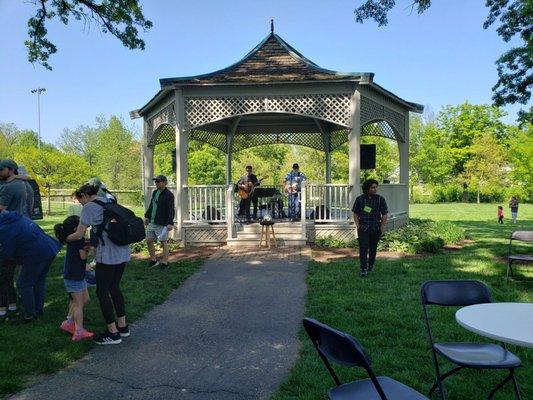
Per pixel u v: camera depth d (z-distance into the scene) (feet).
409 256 35.09
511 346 16.37
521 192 158.61
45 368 15.30
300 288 25.76
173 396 13.57
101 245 17.56
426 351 16.07
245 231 41.60
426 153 175.42
